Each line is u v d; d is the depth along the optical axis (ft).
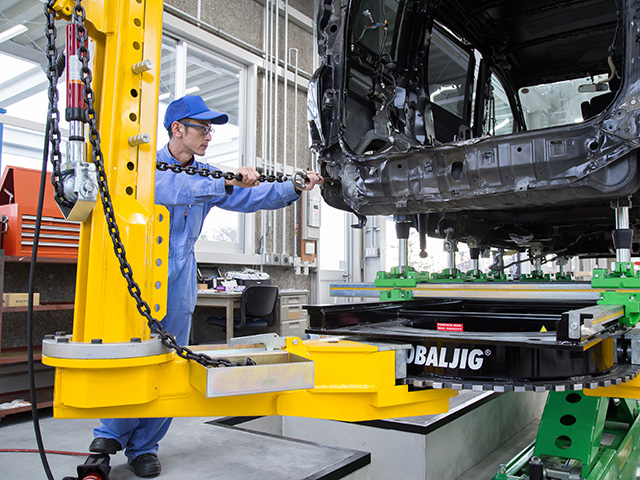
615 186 6.83
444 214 10.68
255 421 9.84
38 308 10.85
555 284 6.99
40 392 11.56
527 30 12.08
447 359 5.21
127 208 4.31
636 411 10.68
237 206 7.43
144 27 4.58
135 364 4.01
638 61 6.61
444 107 11.91
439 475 8.75
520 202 7.74
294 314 17.56
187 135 6.88
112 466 7.14
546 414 7.91
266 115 20.33
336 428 9.52
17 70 13.87
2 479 6.82
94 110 4.16
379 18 9.44
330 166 8.74
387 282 8.65
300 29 22.27
